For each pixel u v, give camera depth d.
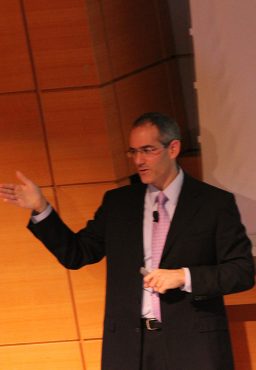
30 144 11.68
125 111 11.78
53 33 11.03
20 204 9.73
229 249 9.34
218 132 11.44
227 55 11.15
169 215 9.69
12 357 12.80
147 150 9.36
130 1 11.94
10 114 11.54
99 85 11.23
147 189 9.99
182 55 12.81
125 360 9.62
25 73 11.30
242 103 11.26
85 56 11.09
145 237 9.73
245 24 10.99
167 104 12.54
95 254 10.39
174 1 12.68
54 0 10.84
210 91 11.32
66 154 11.67
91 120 11.44
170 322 9.41
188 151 12.66
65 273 12.31
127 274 9.66
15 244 12.24
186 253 9.41
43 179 11.85
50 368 12.78
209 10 11.05
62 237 9.98
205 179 11.63
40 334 12.66
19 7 10.95
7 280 12.44
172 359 9.41
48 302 12.48
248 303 12.06
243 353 12.27
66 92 11.33
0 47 11.19
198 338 9.35
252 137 11.34
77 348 12.66
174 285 8.95
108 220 10.00
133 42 11.90
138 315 9.53
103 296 12.37
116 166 11.70
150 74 12.27
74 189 11.86
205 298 9.25
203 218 9.43
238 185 11.52
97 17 11.12
